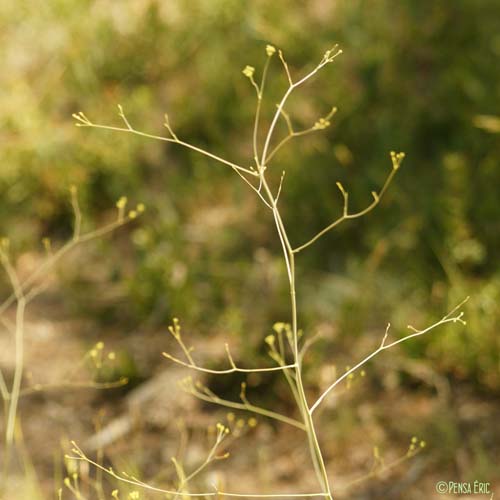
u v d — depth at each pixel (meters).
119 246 5.25
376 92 5.34
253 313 4.47
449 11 5.54
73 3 6.19
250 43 5.78
